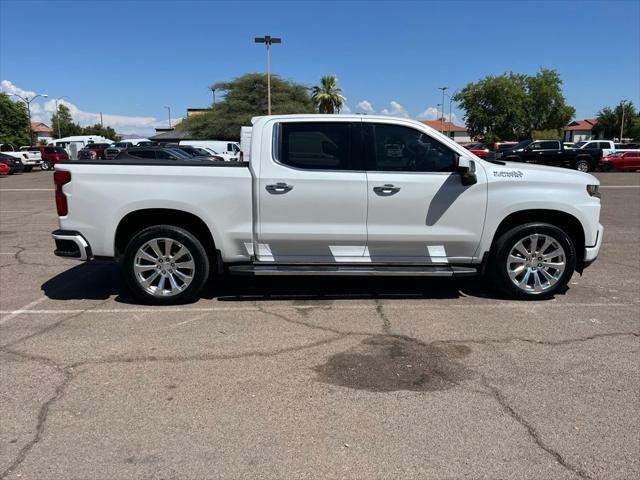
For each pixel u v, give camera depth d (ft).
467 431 10.29
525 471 9.07
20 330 15.55
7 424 10.50
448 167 17.51
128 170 16.93
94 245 17.19
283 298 18.74
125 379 12.44
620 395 11.70
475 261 17.95
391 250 17.63
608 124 287.48
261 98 173.58
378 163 17.28
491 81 190.90
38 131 394.32
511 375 12.70
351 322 16.31
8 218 40.09
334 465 9.23
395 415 10.87
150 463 9.29
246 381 12.38
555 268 18.24
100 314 16.99
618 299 18.75
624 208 45.50
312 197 17.02
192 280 17.63
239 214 17.13
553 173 17.84
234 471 9.07
